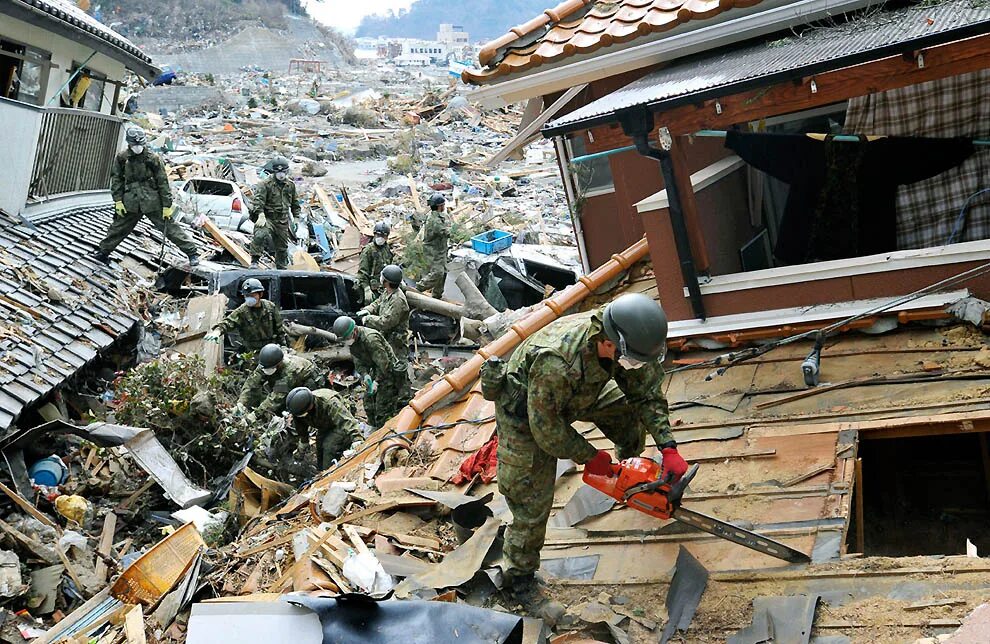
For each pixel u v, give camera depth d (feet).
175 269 47.16
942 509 19.94
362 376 33.55
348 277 47.42
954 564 13.08
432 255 48.19
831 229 24.50
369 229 77.10
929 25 17.72
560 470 18.85
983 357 17.87
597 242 34.86
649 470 13.67
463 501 17.87
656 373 14.07
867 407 17.49
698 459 17.63
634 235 30.12
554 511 17.69
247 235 65.26
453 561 15.76
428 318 45.85
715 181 24.49
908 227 24.50
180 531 18.71
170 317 42.80
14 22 45.37
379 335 32.50
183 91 159.43
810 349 20.24
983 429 15.97
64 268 41.34
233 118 145.79
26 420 31.27
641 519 16.48
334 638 12.80
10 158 44.57
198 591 17.20
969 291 19.06
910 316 19.34
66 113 49.26
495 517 16.97
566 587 15.25
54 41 49.88
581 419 15.02
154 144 96.73
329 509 19.19
